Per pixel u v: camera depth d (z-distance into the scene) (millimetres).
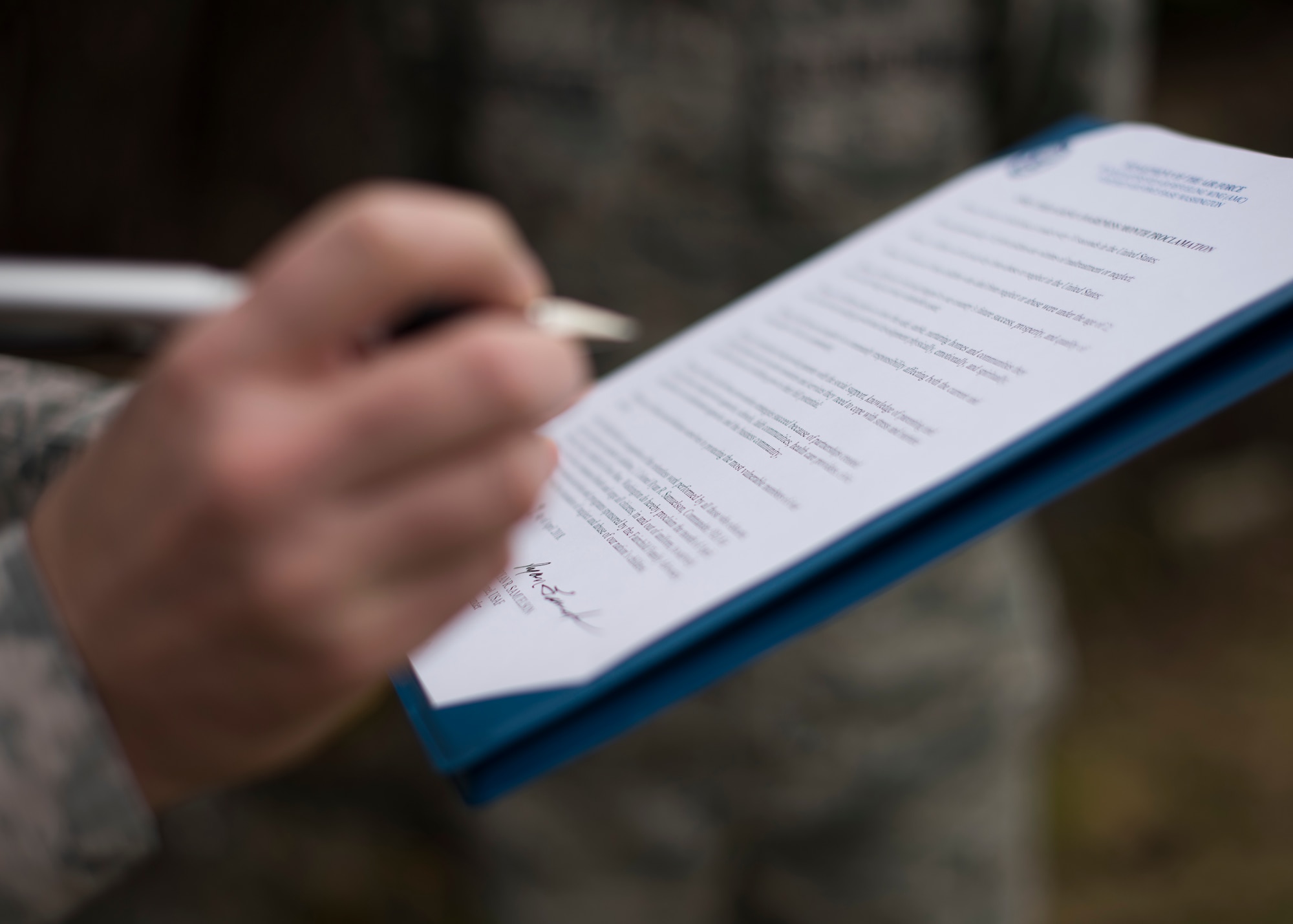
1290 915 1970
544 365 293
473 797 410
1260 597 2748
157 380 284
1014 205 588
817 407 515
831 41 1146
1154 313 444
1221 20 4031
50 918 357
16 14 1927
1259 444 3107
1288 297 409
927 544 429
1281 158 488
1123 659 2623
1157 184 527
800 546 430
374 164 1342
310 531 285
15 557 317
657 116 1157
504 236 303
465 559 312
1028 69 1271
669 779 1246
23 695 321
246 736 333
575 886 1281
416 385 279
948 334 515
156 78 2176
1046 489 426
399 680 444
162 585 295
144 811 348
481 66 1165
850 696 1235
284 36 2273
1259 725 2393
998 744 1340
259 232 2395
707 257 1199
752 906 1423
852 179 1180
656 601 434
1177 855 2115
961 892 1362
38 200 2127
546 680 416
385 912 1907
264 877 1955
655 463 534
